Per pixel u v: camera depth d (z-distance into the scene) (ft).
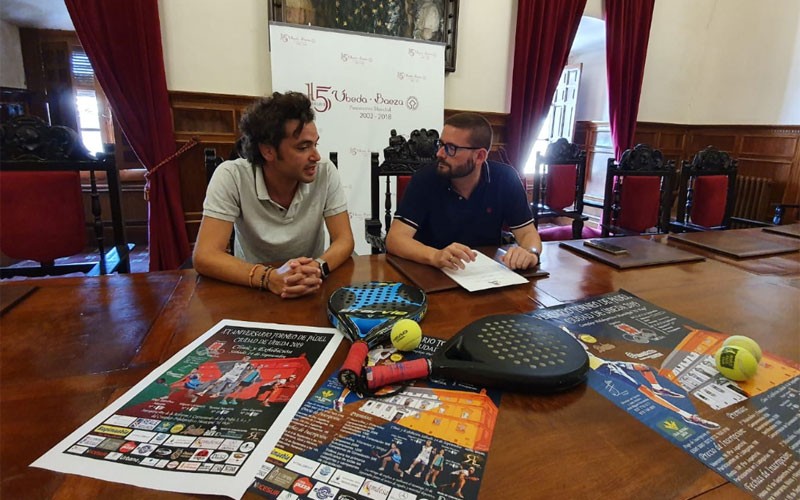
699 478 1.44
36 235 4.77
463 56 11.43
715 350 2.32
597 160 15.24
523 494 1.35
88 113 13.65
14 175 4.63
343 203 4.68
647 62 13.58
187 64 9.27
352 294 2.87
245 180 4.17
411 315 2.52
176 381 1.94
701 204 8.14
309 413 1.72
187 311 2.75
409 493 1.34
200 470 1.41
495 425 1.69
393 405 1.79
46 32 12.86
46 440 1.54
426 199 4.94
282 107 3.80
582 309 2.86
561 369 1.92
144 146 9.14
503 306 2.89
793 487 1.41
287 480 1.38
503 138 12.59
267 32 9.71
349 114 9.99
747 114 13.32
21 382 1.91
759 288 3.40
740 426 1.71
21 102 11.82
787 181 12.37
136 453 1.48
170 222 9.60
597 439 1.62
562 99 15.44
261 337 2.39
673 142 14.89
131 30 8.50
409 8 10.35
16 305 2.78
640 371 2.10
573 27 11.89
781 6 12.22
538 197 9.84
